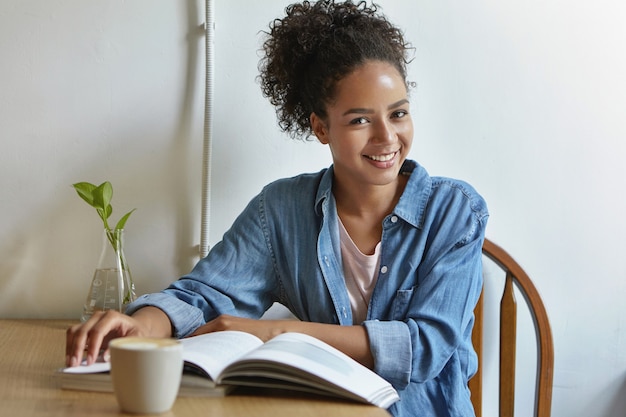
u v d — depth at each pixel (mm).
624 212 1761
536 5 1725
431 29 1704
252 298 1440
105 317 1081
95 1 1642
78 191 1552
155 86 1663
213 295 1382
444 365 1265
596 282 1763
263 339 1175
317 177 1479
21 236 1661
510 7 1720
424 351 1202
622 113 1752
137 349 840
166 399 859
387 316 1369
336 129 1342
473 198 1398
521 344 1757
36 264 1667
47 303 1673
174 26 1657
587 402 1774
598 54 1742
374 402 928
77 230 1671
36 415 843
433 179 1438
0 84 1635
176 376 865
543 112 1735
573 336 1765
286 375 947
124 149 1667
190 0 1655
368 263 1390
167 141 1671
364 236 1416
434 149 1716
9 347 1313
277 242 1449
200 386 943
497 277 1739
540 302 1669
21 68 1637
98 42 1647
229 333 1125
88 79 1650
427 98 1710
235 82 1674
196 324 1293
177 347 864
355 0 1662
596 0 1736
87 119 1656
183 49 1660
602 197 1756
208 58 1646
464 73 1714
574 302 1760
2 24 1628
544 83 1732
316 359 990
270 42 1526
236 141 1683
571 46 1735
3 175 1648
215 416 855
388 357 1158
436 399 1323
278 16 1675
